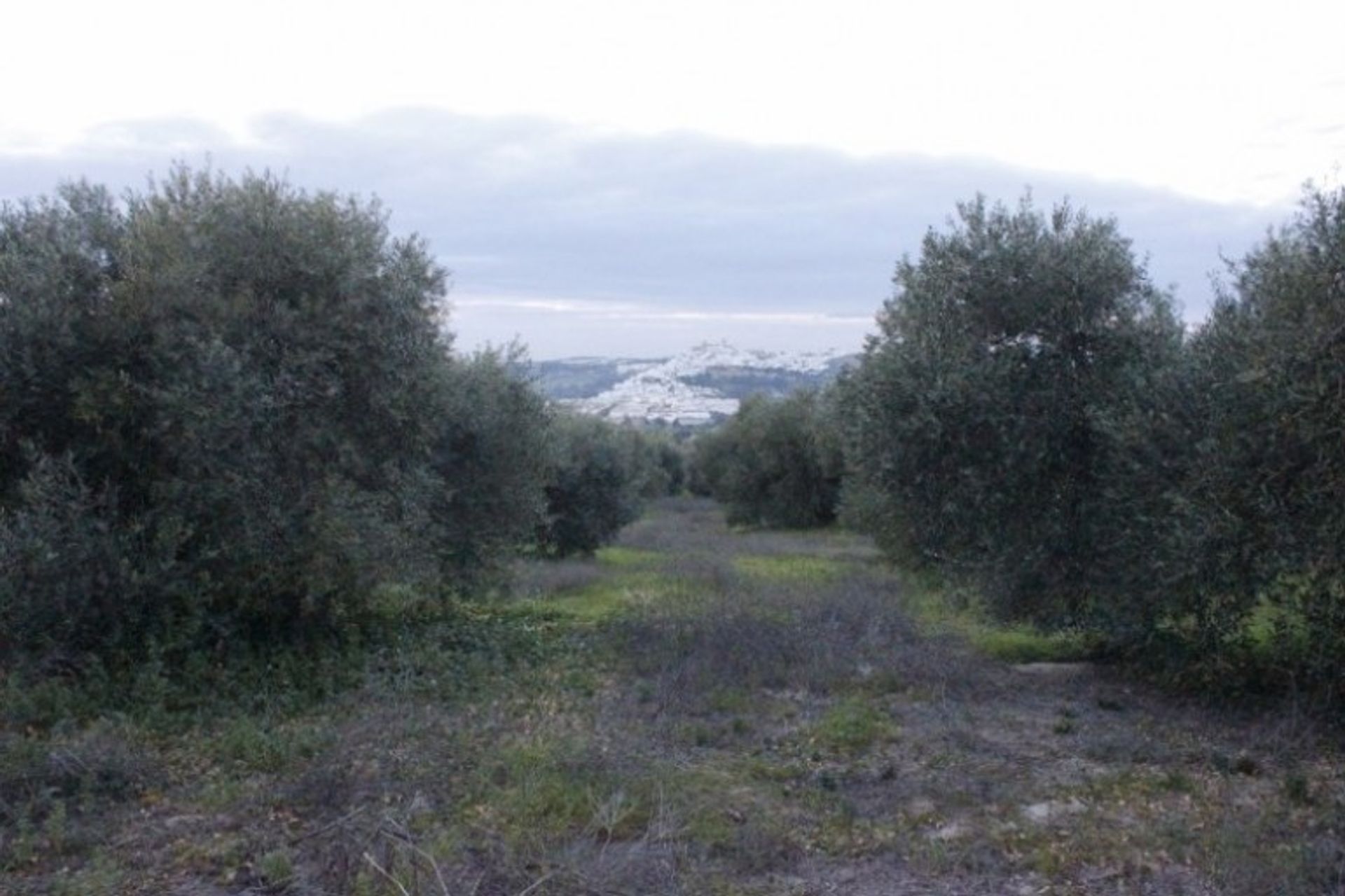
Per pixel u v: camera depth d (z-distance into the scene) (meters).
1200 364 11.12
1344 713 10.20
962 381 12.26
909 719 10.51
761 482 40.44
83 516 10.35
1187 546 10.32
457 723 9.30
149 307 11.01
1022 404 12.37
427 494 13.27
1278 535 9.90
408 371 12.24
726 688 11.24
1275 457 9.96
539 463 17.02
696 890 6.32
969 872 6.77
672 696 10.70
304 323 11.39
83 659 10.21
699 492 55.31
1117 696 11.62
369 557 11.74
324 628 12.55
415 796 7.54
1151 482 11.20
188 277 11.04
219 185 11.93
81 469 10.92
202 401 10.52
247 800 7.70
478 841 6.83
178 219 11.49
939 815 7.72
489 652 12.70
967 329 12.80
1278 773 8.87
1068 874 6.73
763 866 6.79
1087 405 12.21
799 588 16.70
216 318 11.09
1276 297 9.83
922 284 13.01
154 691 9.90
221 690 10.52
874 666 12.24
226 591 11.53
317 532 11.28
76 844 7.00
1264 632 11.23
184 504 10.77
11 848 6.87
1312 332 9.36
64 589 10.03
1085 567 12.63
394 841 6.49
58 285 10.91
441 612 15.56
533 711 10.16
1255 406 10.12
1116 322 12.63
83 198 11.69
